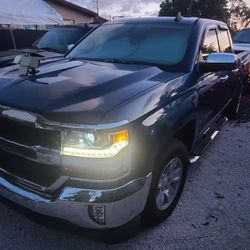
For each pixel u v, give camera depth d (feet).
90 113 7.80
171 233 10.28
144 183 8.63
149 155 8.69
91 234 8.64
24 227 10.19
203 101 12.31
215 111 15.01
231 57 11.72
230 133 19.86
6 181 8.75
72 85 9.09
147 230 10.34
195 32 12.86
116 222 8.25
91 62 12.26
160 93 9.53
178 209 11.51
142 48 12.73
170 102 9.76
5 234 9.86
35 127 7.94
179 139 11.68
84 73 10.33
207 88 12.63
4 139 8.66
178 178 10.94
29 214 8.57
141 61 12.18
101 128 7.59
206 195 12.56
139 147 8.32
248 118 23.06
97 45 13.75
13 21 39.22
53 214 8.14
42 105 8.06
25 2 41.91
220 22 16.42
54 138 7.89
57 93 8.57
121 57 12.67
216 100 14.53
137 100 8.69
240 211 11.65
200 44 12.65
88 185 7.87
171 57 12.10
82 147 7.72
